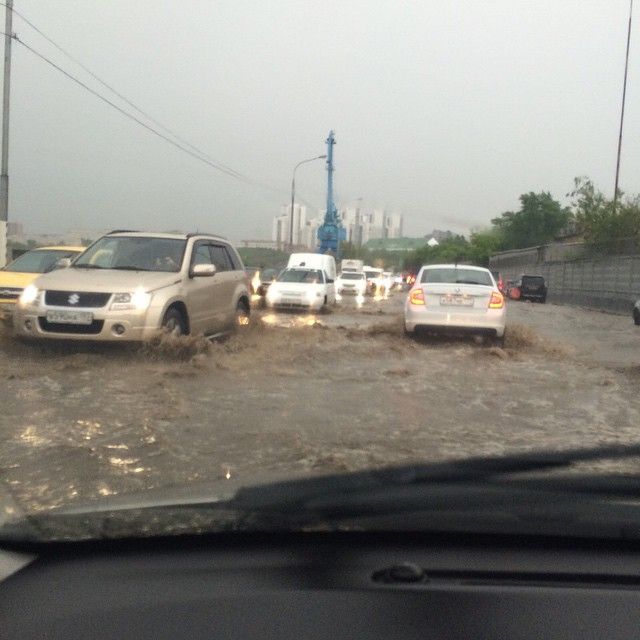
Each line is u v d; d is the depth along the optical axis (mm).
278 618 2488
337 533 3059
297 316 20281
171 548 3033
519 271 59656
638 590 2695
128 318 9172
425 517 3061
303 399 7676
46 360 9211
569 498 3330
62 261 11656
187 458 5293
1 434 5918
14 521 3176
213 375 8820
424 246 86125
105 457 5273
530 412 7422
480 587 2678
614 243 39094
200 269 10391
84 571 2865
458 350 11914
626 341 15617
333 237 48469
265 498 3305
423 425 6645
